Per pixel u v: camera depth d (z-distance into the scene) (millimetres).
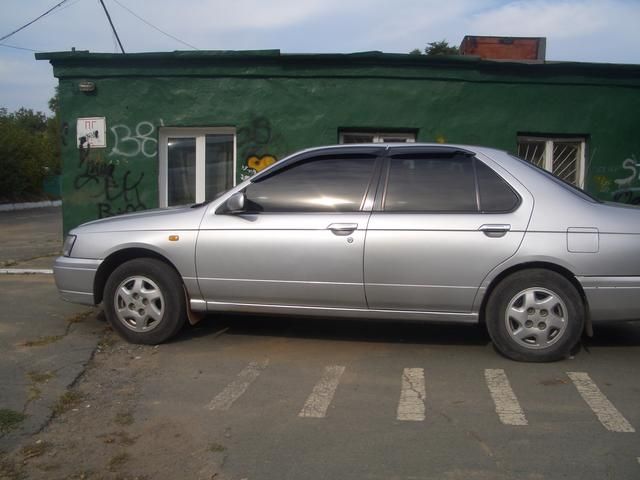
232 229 5316
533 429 3875
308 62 9523
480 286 4961
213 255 5340
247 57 9508
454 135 9594
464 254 4938
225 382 4730
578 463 3434
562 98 9609
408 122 9578
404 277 5031
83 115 9836
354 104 9562
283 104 9633
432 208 5062
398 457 3523
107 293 5594
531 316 4969
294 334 5977
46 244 13273
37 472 3375
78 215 9992
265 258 5238
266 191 5398
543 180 5074
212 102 9695
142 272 5504
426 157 5254
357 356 5324
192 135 10016
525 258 4871
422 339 5793
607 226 4859
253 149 9727
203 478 3316
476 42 10867
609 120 9672
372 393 4492
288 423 3994
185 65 9648
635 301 4844
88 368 5035
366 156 5336
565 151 9992
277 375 4879
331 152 5406
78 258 5680
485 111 9570
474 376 4816
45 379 4730
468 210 5020
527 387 4582
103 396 4465
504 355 5156
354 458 3518
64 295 5789
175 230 5434
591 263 4832
